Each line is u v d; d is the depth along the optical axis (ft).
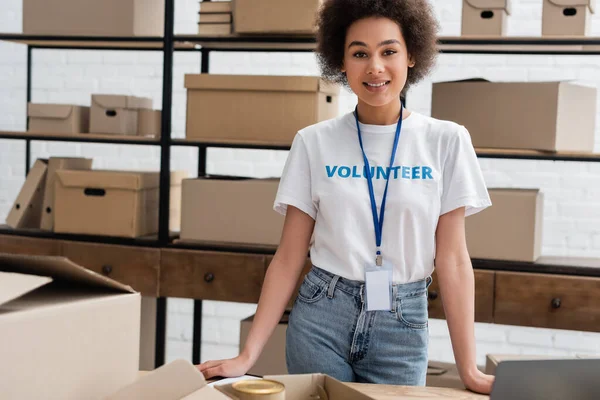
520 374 2.84
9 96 13.41
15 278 2.70
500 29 9.02
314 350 5.15
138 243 10.09
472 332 4.97
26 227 10.99
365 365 5.20
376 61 4.88
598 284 8.73
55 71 13.24
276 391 3.20
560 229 11.59
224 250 9.80
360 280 5.08
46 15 10.37
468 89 9.12
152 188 10.52
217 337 12.71
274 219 9.67
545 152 8.89
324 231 5.20
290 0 9.40
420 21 5.02
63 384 2.77
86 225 10.29
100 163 13.19
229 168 12.67
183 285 9.88
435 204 5.02
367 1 4.88
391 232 5.04
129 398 2.82
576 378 2.89
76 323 2.81
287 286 5.39
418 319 5.10
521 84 8.89
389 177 5.07
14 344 2.55
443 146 5.08
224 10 9.86
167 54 9.91
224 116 9.84
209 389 2.79
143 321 10.41
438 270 5.09
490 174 11.80
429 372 8.93
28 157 11.98
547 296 8.87
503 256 9.06
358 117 5.27
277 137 9.66
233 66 12.67
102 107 10.44
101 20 10.16
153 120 10.54
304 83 9.46
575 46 9.39
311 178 5.26
